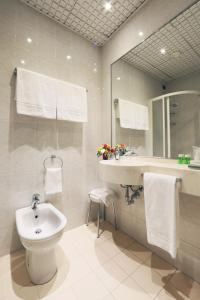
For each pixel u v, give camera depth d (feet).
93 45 6.47
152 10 4.63
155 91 4.77
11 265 4.17
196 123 3.91
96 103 6.59
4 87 4.45
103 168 4.58
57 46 5.45
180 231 4.02
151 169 3.86
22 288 3.52
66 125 5.70
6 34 4.48
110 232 5.75
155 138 4.80
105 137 6.59
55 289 3.51
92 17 5.22
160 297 3.34
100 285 3.62
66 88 5.36
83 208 6.23
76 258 4.45
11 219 4.60
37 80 4.74
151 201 3.63
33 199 4.86
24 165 4.81
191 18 3.91
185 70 4.12
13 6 4.60
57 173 5.19
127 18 5.30
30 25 4.89
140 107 5.21
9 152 4.55
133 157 5.42
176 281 3.73
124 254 4.63
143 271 4.01
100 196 5.60
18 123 4.69
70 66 5.76
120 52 5.77
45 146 5.21
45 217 4.74
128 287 3.57
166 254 4.37
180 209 4.02
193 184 3.08
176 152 4.30
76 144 5.96
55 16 5.21
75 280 3.74
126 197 5.16
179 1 4.02
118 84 5.95
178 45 4.21
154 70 4.79
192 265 3.79
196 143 3.89
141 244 5.09
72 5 4.79
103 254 4.62
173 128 4.37
